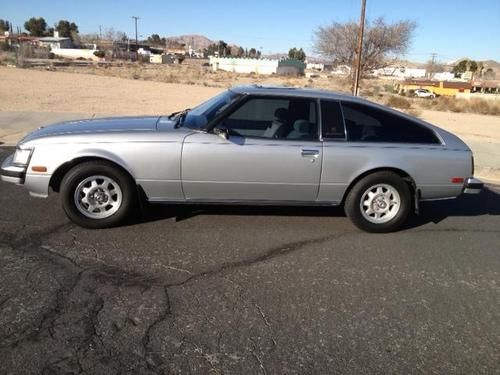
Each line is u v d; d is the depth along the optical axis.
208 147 4.93
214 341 3.23
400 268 4.61
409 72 134.50
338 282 4.22
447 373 3.06
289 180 5.12
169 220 5.45
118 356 3.02
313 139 5.13
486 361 3.21
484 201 7.36
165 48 168.00
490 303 4.01
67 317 3.41
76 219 5.00
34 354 2.99
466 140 13.91
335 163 5.13
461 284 4.34
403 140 5.34
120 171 4.93
